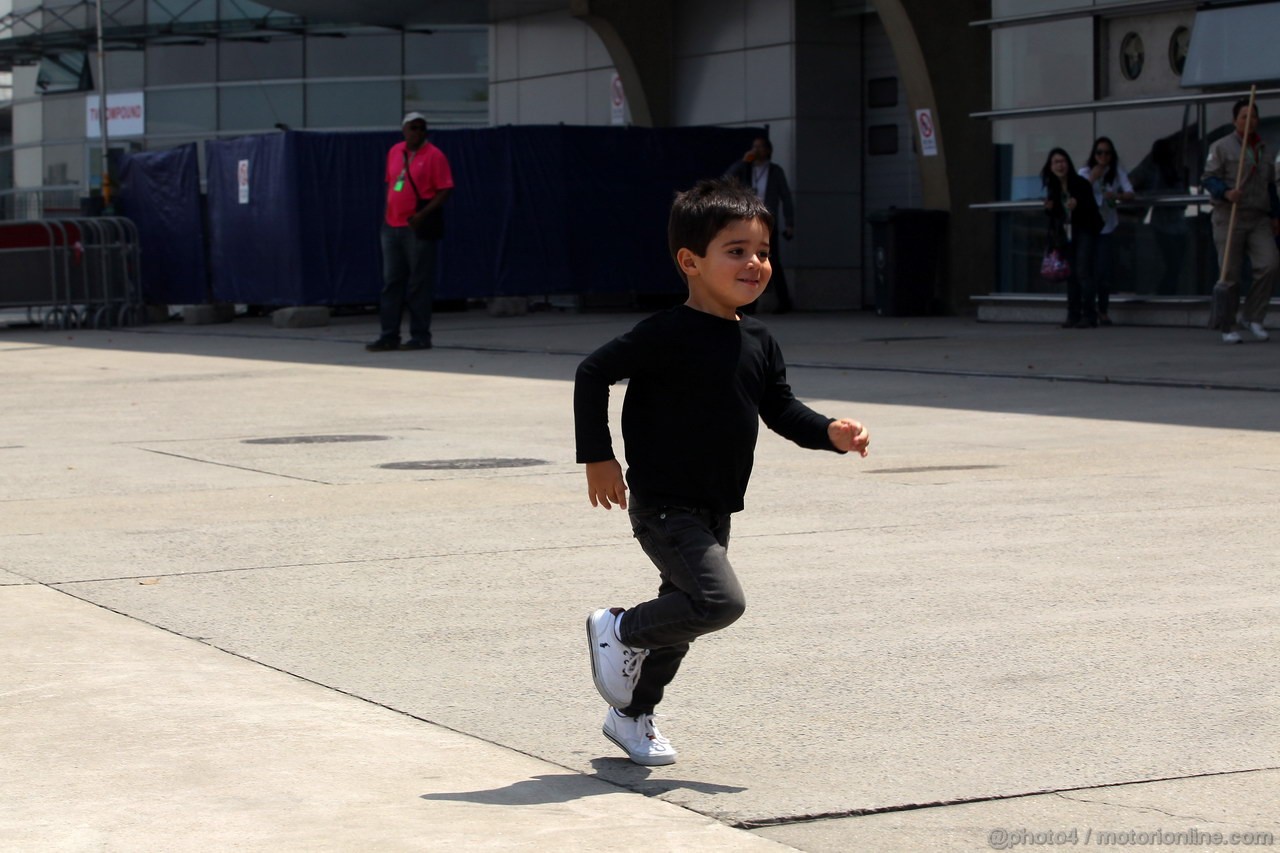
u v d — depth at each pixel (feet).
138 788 16.81
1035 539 29.43
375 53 153.28
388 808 16.22
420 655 22.34
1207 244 76.64
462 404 53.83
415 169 75.77
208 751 18.10
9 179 179.93
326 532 31.40
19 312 125.18
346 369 67.82
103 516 33.45
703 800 16.55
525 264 97.76
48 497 36.01
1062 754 17.87
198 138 161.27
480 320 95.30
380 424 48.96
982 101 91.15
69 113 171.94
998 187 85.71
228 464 40.98
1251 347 64.90
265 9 152.56
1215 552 28.04
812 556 28.19
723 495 16.88
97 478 38.78
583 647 22.67
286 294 95.61
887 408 49.19
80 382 64.39
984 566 27.25
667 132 99.55
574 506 34.01
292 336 87.81
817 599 25.08
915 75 90.22
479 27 150.51
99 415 52.70
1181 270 77.66
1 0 173.06
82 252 100.48
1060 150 77.15
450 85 152.35
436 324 92.84
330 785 16.93
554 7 112.47
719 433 16.69
